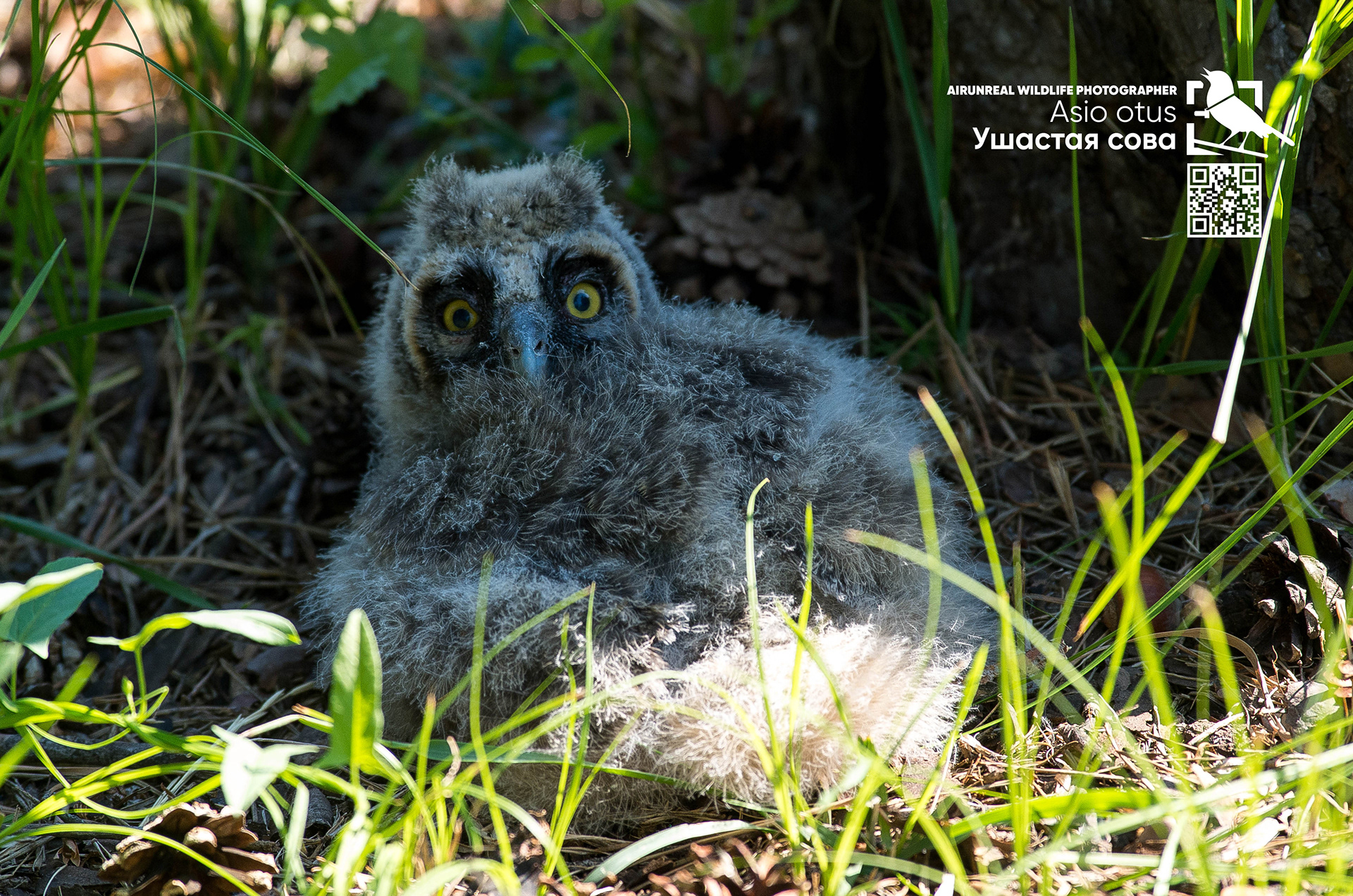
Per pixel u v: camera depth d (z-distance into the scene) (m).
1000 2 4.07
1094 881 2.42
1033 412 4.26
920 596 3.05
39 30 3.45
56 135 6.00
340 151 6.33
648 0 5.69
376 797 2.45
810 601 2.64
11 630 2.42
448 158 3.61
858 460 3.08
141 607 4.06
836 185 5.43
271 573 4.13
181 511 4.42
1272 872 2.21
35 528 3.53
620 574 2.82
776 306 4.83
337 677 2.19
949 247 4.16
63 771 3.19
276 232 5.71
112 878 2.48
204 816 2.49
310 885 2.35
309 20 5.59
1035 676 2.91
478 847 2.53
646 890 2.60
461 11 7.82
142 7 6.46
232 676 3.71
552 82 6.97
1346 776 2.48
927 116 4.55
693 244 4.81
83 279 5.32
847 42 4.97
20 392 5.01
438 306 3.42
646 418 2.96
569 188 3.43
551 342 3.32
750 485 2.94
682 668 2.76
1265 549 3.06
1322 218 3.49
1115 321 4.38
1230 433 3.85
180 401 4.70
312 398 4.94
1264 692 2.88
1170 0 3.59
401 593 2.91
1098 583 3.46
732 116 5.07
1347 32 3.22
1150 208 4.03
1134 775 2.71
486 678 2.72
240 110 5.08
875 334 4.79
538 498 2.89
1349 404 3.52
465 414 3.14
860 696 2.65
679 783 2.63
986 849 2.39
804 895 2.36
